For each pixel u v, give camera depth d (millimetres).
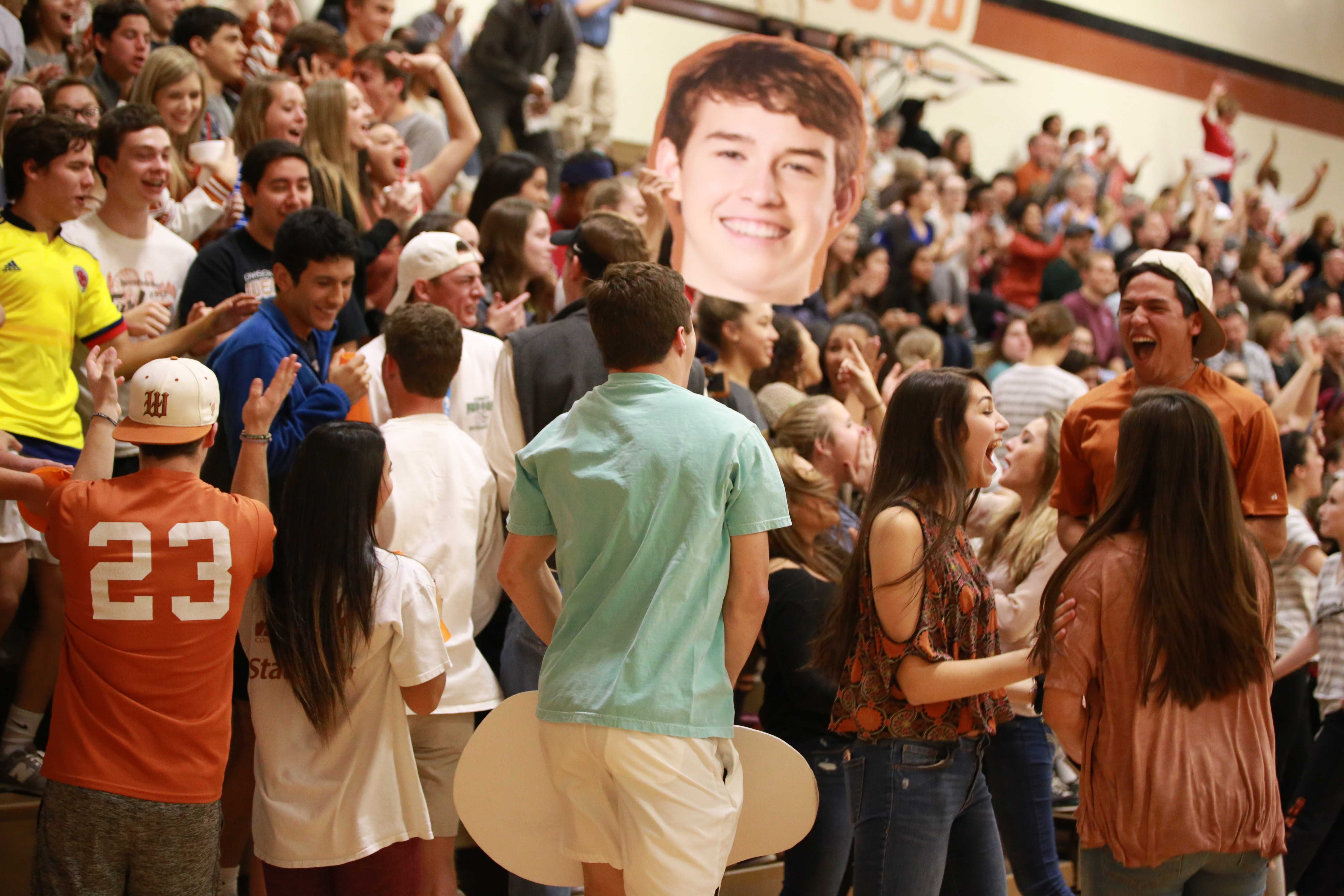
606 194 5609
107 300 4062
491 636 4125
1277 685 5336
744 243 5707
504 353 3758
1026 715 3764
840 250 8531
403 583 3121
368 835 3076
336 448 3061
